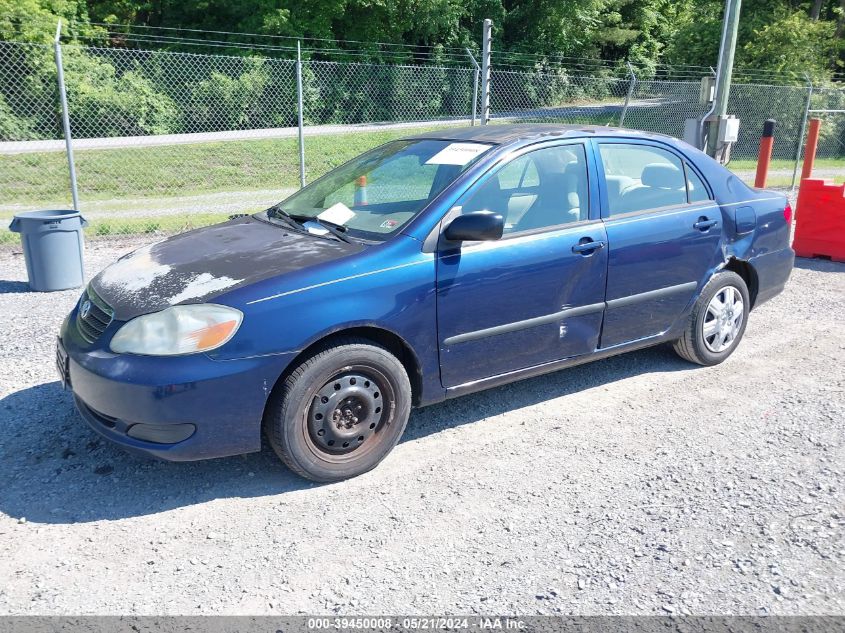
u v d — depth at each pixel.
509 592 2.70
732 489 3.40
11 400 4.39
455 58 30.30
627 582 2.75
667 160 4.68
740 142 20.55
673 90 21.44
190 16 27.22
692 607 2.61
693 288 4.70
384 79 26.03
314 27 26.70
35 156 16.36
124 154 17.41
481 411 4.32
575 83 26.95
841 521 3.13
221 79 22.36
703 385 4.69
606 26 35.53
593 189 4.25
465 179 3.81
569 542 3.00
